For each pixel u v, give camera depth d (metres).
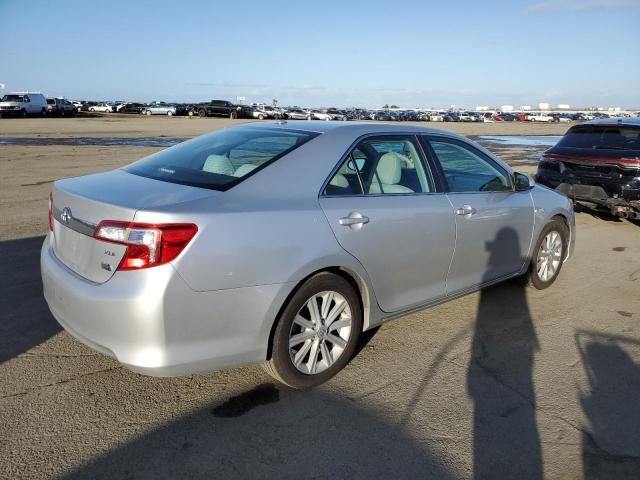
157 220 2.64
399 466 2.68
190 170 3.37
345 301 3.41
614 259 6.67
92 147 19.64
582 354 3.99
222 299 2.81
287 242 3.01
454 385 3.48
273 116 64.31
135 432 2.85
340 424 3.00
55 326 4.05
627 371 3.75
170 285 2.64
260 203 3.02
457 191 4.21
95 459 2.63
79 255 2.96
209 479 2.54
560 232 5.43
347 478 2.58
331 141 3.52
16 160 14.68
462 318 4.58
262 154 3.38
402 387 3.42
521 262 4.96
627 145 7.93
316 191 3.29
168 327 2.68
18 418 2.93
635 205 7.71
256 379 3.45
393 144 3.89
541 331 4.38
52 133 27.06
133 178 3.35
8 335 3.88
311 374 3.32
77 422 2.92
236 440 2.83
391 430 2.97
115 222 2.72
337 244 3.25
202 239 2.72
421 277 3.90
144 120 48.09
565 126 65.00
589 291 5.41
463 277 4.29
